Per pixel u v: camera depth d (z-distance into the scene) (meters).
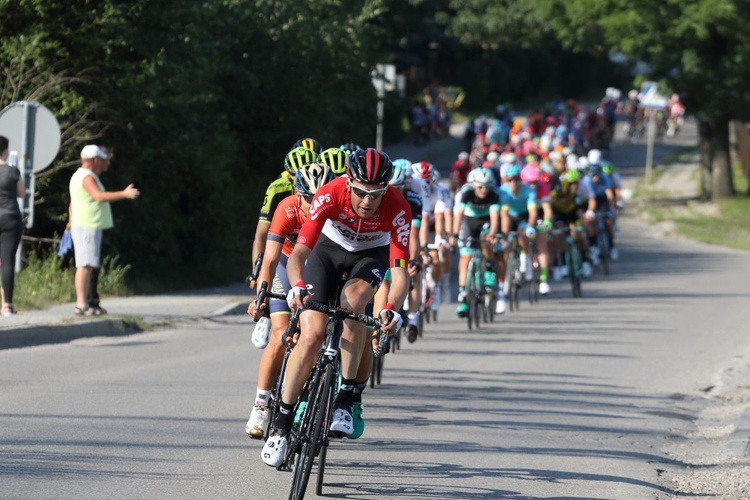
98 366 29.73
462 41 188.50
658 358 35.66
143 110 48.31
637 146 168.88
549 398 28.06
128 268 49.06
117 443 20.94
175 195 52.28
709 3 95.62
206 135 54.56
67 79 46.59
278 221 19.50
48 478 18.17
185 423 23.06
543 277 52.22
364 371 18.81
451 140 154.25
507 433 23.53
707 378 32.47
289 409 17.41
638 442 23.56
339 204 17.81
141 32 47.97
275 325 19.75
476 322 42.31
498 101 197.00
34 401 24.50
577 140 139.75
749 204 108.56
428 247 37.84
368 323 16.92
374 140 78.00
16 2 45.00
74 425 22.28
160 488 17.98
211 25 56.28
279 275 20.03
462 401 27.06
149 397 25.69
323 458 17.70
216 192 56.16
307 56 64.50
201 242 56.22
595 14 103.38
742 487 19.73
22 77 46.28
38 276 42.38
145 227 50.88
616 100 188.62
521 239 48.56
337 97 67.44
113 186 48.94
